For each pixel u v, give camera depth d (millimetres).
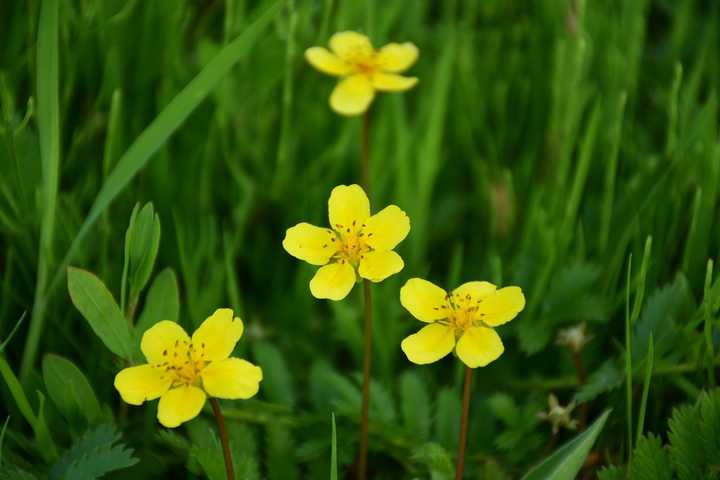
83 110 378
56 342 353
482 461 341
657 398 344
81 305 316
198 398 300
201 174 383
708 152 359
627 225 363
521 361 366
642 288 326
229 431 334
